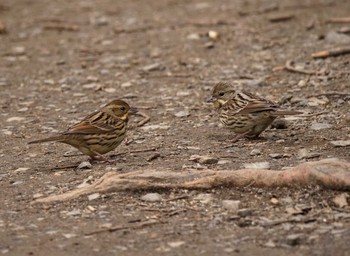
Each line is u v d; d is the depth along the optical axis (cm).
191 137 1444
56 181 1217
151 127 1517
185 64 1977
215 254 947
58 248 978
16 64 2089
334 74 1781
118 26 2431
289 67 1847
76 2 2884
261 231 1008
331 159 1156
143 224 1037
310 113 1544
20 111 1686
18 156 1377
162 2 2773
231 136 1441
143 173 1156
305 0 2533
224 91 1459
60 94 1811
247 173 1140
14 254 964
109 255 955
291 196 1102
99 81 1894
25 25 2531
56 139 1266
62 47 2239
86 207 1102
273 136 1425
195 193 1127
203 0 2745
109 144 1297
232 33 2223
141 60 2047
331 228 1004
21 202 1137
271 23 2294
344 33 2080
